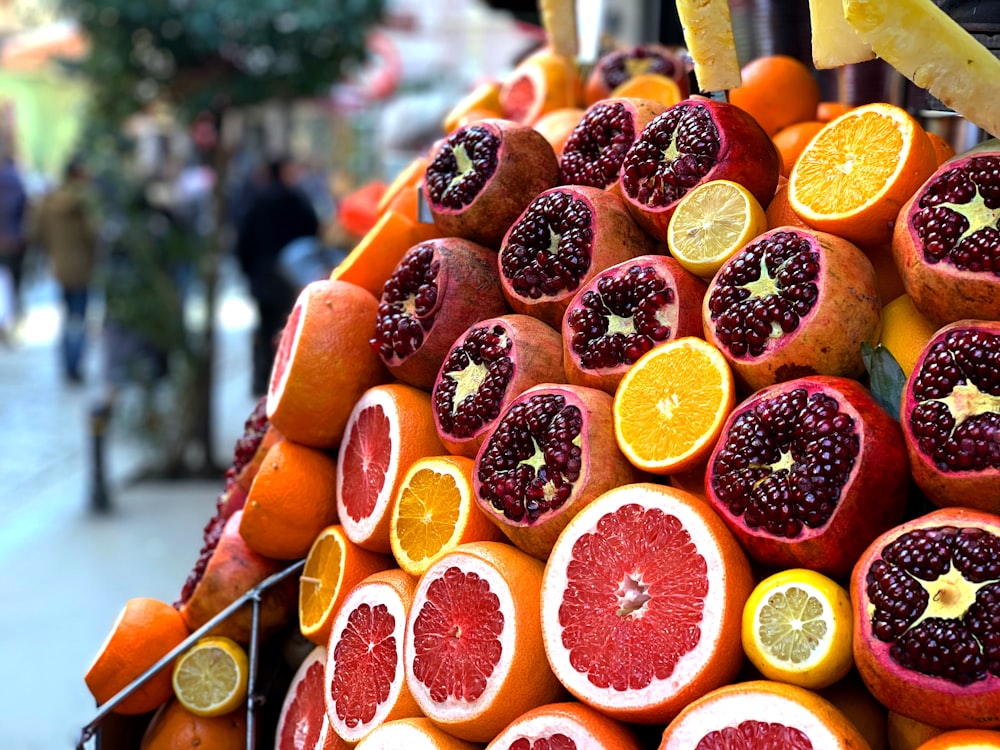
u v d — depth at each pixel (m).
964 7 0.92
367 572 1.00
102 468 3.08
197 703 1.05
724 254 0.89
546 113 1.33
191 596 1.11
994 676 0.71
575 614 0.83
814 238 0.85
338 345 1.03
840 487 0.78
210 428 3.51
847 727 0.75
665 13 1.51
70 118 10.20
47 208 4.60
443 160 1.05
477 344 0.96
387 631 0.92
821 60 0.93
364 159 9.80
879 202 0.85
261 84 3.15
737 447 0.81
